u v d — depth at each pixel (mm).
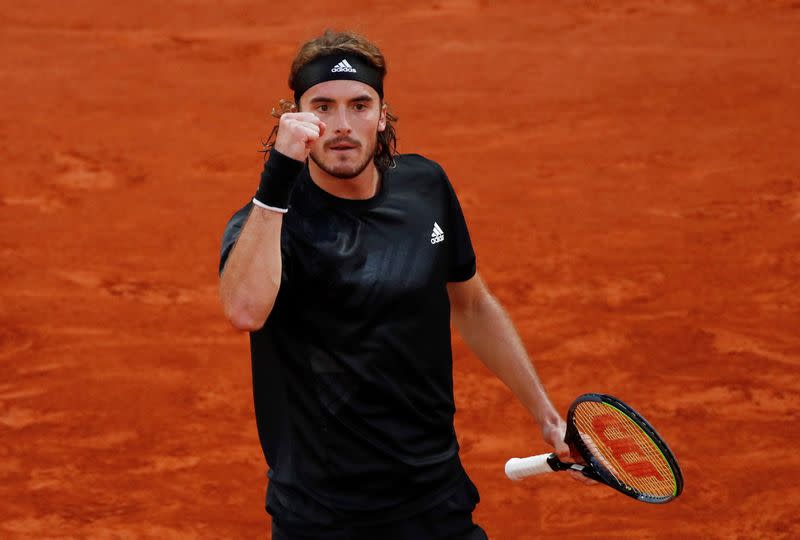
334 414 12430
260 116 46062
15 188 38844
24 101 47062
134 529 21719
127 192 38812
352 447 12523
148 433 25016
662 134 43250
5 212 37031
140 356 28328
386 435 12539
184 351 28625
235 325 11469
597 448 13406
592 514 22031
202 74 50781
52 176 39875
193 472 23594
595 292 31547
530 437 24703
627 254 33844
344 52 12062
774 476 23156
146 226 36188
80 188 39031
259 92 48781
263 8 59656
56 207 37469
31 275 32719
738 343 28703
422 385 12742
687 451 24094
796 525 21656
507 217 36625
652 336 29094
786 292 31359
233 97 48094
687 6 57969
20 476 23438
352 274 12164
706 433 24781
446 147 42781
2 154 41531
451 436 13406
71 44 54312
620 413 12648
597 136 43344
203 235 35594
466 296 14328
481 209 37312
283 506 13031
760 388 26609
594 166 40625
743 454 23953
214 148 42719
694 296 31219
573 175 39875
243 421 25547
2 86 48844
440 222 13016
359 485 12672
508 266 33250
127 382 27109
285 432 12766
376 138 12477
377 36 55562
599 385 26828
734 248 34062
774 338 28953
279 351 12516
